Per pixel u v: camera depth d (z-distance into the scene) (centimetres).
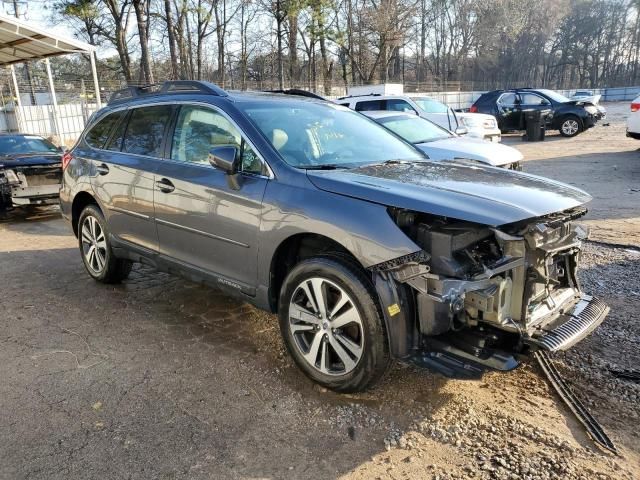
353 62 4375
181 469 260
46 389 333
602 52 7656
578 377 339
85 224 537
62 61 4672
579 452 268
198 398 323
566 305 326
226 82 4338
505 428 289
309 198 318
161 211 421
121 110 500
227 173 347
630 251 599
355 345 304
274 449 275
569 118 1975
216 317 447
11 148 981
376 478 253
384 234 282
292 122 394
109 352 384
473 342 284
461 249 283
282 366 361
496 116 2025
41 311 463
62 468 260
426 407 309
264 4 3728
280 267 350
